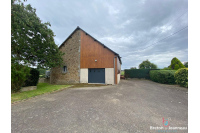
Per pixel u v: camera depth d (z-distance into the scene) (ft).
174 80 28.68
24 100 12.96
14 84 16.72
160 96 15.44
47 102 12.23
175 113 9.11
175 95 16.14
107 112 9.18
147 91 19.39
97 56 33.12
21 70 17.37
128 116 8.35
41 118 7.87
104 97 14.71
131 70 55.93
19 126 6.62
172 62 42.06
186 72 22.98
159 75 32.65
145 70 52.85
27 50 24.11
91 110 9.65
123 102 12.28
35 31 23.25
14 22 18.74
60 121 7.39
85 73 34.40
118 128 6.48
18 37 20.40
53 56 29.17
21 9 19.43
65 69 38.37
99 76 32.53
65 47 38.55
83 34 35.81
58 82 38.65
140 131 6.17
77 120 7.57
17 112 9.05
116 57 30.71
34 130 6.16
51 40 27.55
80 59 35.53
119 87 24.73
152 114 8.82
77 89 21.90
